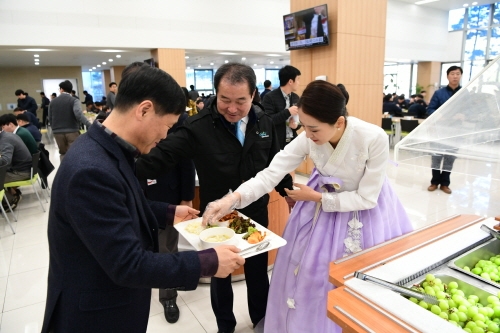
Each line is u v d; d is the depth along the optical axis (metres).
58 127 5.75
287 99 4.25
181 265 0.91
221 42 9.63
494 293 1.02
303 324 1.49
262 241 1.30
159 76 0.90
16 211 4.39
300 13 5.39
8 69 14.88
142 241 1.00
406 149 1.39
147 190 2.07
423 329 0.81
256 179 1.60
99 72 20.59
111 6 8.10
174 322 2.18
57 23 7.57
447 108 1.45
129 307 0.99
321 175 1.54
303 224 1.58
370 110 5.80
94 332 0.94
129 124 0.91
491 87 1.39
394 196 1.64
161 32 8.79
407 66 16.38
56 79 15.77
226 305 1.97
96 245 0.82
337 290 1.00
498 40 12.94
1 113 15.09
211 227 1.43
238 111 1.55
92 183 0.81
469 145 1.28
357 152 1.39
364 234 1.47
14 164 4.33
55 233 0.90
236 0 9.66
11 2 7.11
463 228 1.42
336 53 5.19
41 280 2.73
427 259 1.16
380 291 0.97
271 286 1.71
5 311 2.33
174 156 1.68
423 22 13.23
